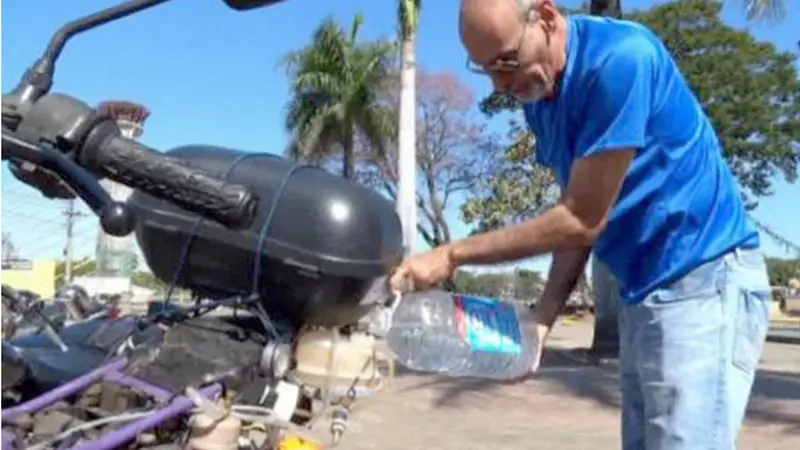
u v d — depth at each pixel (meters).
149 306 2.26
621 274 2.42
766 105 29.27
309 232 1.97
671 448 2.33
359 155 28.55
